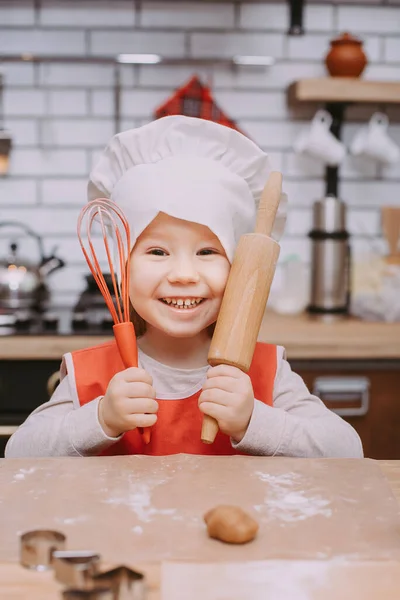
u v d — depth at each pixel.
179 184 1.13
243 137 1.25
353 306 2.58
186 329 1.15
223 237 1.13
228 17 2.67
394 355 2.16
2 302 2.34
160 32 2.66
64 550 0.67
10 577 0.64
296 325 2.31
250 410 1.08
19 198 2.68
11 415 2.12
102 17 2.64
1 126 2.65
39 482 0.85
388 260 2.56
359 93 2.53
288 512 0.78
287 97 2.71
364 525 0.75
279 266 2.76
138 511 0.77
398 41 2.73
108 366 1.30
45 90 2.65
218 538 0.71
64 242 2.70
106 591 0.59
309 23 2.70
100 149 2.68
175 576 0.64
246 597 0.61
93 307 2.29
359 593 0.62
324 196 2.75
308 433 1.14
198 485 0.84
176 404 1.25
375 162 2.77
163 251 1.15
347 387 2.15
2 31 2.63
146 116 2.68
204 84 2.66
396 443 2.19
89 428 1.10
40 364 2.13
